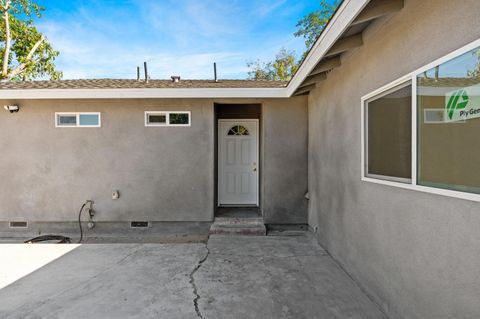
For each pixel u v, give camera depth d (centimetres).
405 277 231
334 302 287
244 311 271
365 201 305
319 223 483
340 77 379
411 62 221
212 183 559
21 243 495
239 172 674
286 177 569
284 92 532
